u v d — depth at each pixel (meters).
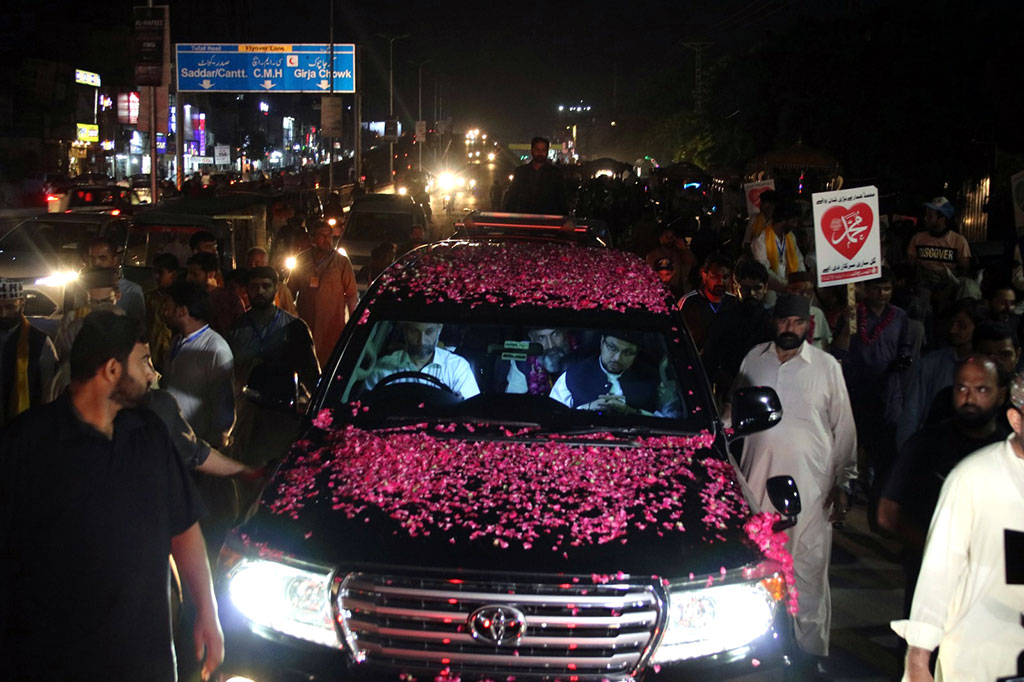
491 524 3.57
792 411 5.30
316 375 7.25
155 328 7.82
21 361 5.48
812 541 5.28
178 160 32.28
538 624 3.30
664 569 3.41
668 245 11.62
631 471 3.97
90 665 3.12
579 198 28.80
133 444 3.20
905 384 7.88
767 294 9.23
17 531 3.08
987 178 25.30
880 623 5.94
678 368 4.66
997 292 7.89
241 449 6.93
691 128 58.94
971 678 3.27
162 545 3.24
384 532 3.53
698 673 3.35
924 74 27.98
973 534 3.25
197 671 4.46
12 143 50.75
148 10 24.09
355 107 49.66
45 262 14.26
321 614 3.37
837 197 7.38
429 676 3.29
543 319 4.82
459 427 4.30
